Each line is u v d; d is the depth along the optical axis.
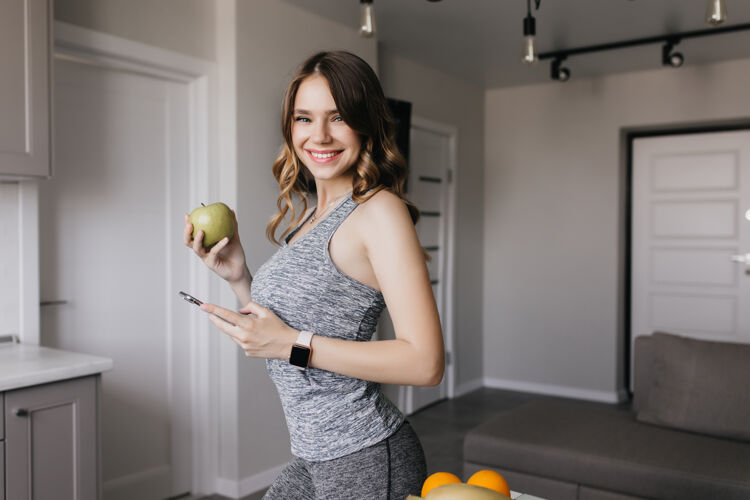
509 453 2.51
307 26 3.39
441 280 4.89
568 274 5.06
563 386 5.10
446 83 4.86
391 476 1.07
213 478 3.11
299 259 1.08
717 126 4.72
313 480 1.11
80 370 1.94
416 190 4.56
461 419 4.41
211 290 3.06
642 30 3.79
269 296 1.09
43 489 1.88
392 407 1.15
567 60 4.42
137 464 2.87
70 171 2.60
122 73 2.79
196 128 3.05
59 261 2.57
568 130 5.04
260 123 3.13
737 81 4.41
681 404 2.59
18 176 2.11
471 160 5.21
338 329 1.07
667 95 4.64
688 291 4.82
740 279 4.63
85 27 2.52
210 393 3.08
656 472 2.22
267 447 3.20
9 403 1.79
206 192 3.02
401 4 3.35
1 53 2.01
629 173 5.04
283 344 1.01
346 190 1.18
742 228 4.62
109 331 2.75
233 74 3.00
